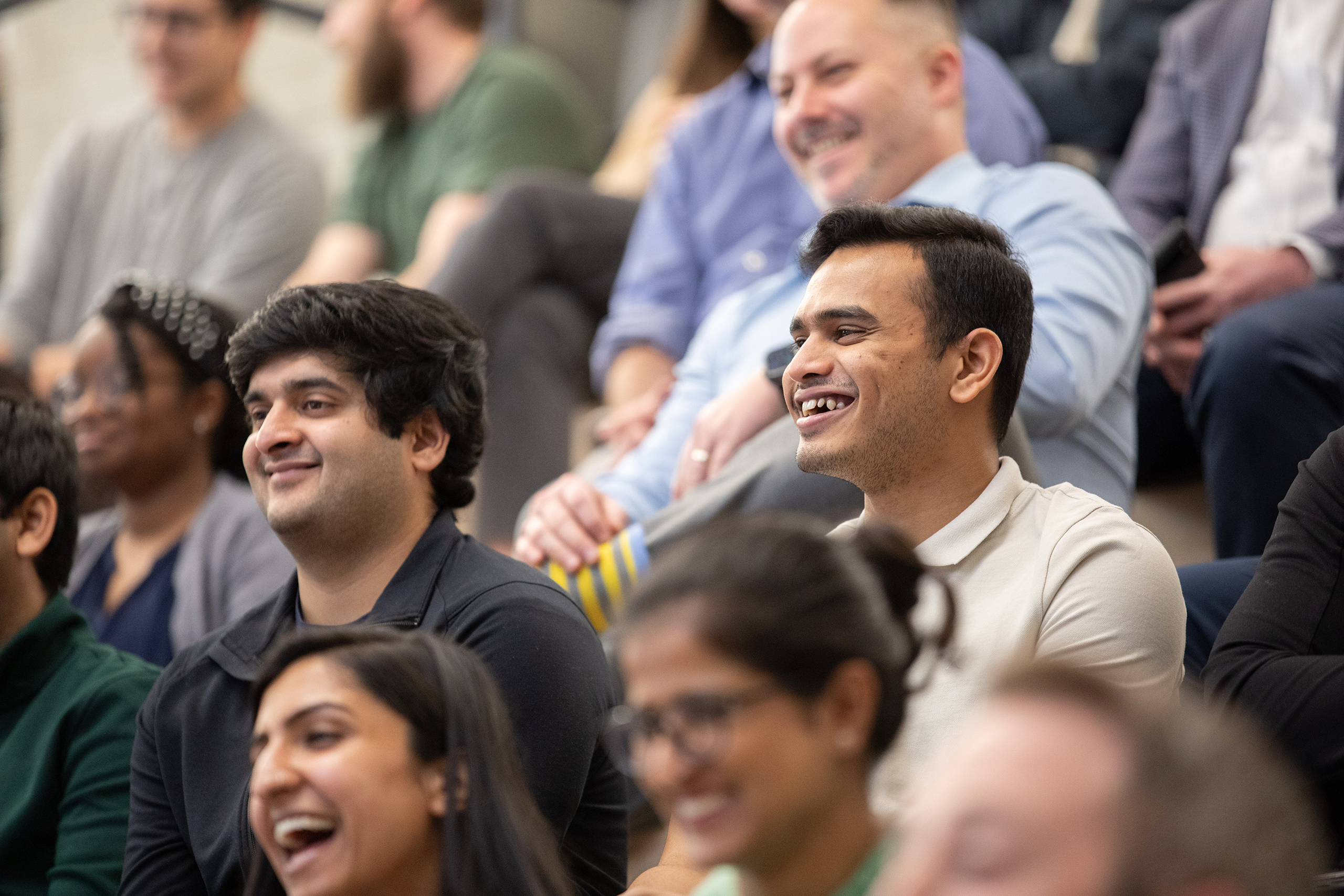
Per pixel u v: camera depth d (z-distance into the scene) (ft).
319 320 12.10
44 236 30.81
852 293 11.82
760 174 21.94
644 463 17.54
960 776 5.07
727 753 6.86
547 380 23.57
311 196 29.86
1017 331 11.91
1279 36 20.47
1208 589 13.53
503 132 27.94
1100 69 24.16
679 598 7.09
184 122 29.99
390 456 12.17
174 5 29.37
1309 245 17.69
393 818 8.94
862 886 7.14
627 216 24.50
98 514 21.15
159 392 18.71
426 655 9.36
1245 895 4.81
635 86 36.96
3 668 14.08
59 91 43.01
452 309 12.76
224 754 11.80
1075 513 11.39
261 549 17.99
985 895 4.87
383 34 29.04
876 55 17.15
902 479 11.73
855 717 7.11
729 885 8.34
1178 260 17.88
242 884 11.23
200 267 29.35
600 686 11.73
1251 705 10.55
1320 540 11.15
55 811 13.67
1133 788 4.88
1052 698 5.14
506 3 35.70
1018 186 16.79
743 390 15.99
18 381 22.12
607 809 12.19
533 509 16.22
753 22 25.94
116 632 18.20
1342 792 10.14
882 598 7.50
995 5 26.22
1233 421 15.99
